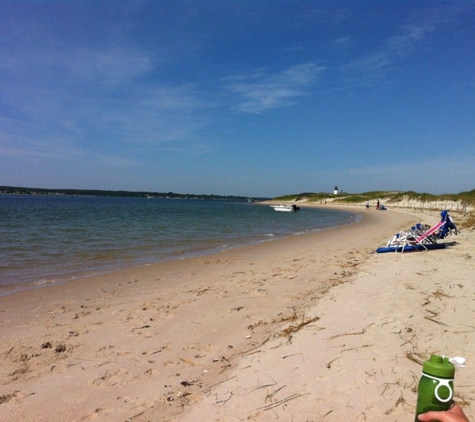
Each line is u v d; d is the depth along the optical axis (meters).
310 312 6.40
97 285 9.33
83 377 4.31
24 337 5.66
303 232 26.31
